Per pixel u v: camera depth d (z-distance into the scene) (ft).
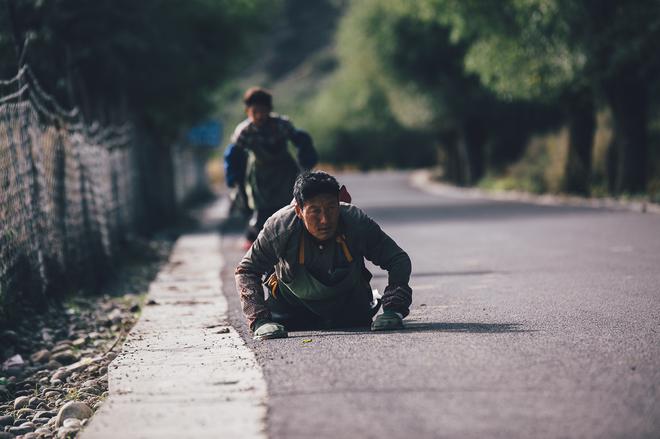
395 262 47.11
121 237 119.65
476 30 189.67
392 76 294.66
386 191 312.91
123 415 33.01
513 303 56.03
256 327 46.93
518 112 286.66
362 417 31.27
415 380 35.58
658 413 30.58
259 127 69.87
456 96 286.25
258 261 47.32
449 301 59.06
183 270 92.17
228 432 30.53
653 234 100.22
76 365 54.90
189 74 150.00
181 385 37.58
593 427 29.43
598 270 71.26
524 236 107.65
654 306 52.19
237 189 72.33
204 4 149.28
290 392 35.04
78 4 111.96
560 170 215.72
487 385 34.45
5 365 56.49
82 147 92.53
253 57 181.47
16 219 65.77
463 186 315.78
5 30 88.43
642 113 174.09
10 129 64.39
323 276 46.29
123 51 121.08
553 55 168.35
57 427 40.42
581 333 44.01
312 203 43.83
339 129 606.55
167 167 190.39
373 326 46.70
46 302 70.59
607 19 156.46
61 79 105.50
